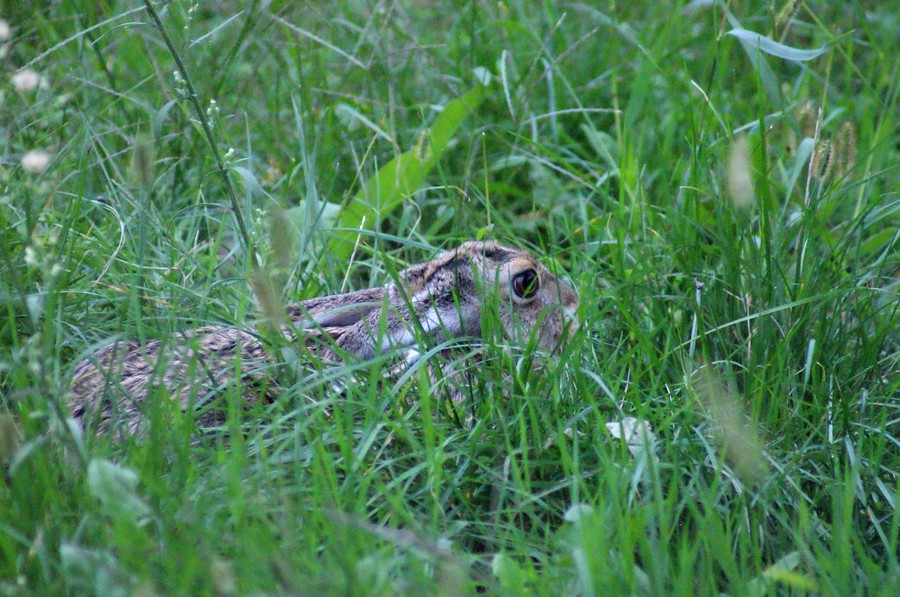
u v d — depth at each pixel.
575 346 7.75
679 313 8.88
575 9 13.32
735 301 8.62
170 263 8.97
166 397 6.58
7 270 7.79
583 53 13.03
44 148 9.35
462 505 6.76
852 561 6.08
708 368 7.18
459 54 12.61
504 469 6.68
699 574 6.08
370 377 7.16
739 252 8.66
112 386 7.27
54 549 5.78
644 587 5.71
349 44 12.73
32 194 8.47
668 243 9.41
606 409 7.54
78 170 9.37
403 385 7.60
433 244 10.88
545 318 8.88
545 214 10.94
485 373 7.55
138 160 7.54
